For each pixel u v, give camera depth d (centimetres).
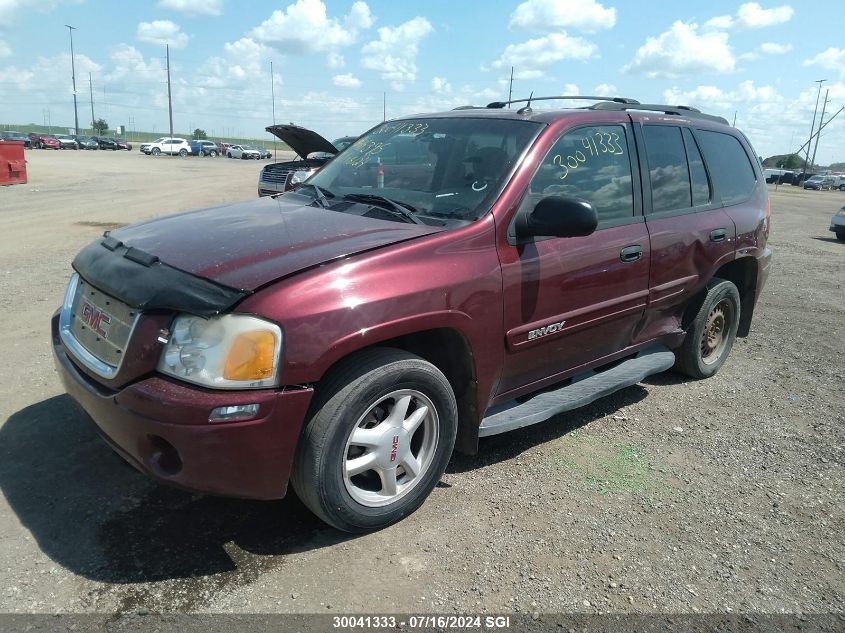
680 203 441
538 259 333
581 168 368
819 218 2359
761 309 775
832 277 1015
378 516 291
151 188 2156
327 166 431
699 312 477
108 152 5912
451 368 323
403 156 383
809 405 476
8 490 312
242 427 243
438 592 261
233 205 385
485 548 290
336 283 262
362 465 282
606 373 413
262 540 287
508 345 326
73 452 349
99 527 289
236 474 250
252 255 274
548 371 368
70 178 2547
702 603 265
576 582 272
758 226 512
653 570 283
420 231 305
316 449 262
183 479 247
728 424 438
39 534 282
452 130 382
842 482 367
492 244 315
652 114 433
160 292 255
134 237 317
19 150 2189
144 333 251
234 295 248
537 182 341
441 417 305
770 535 314
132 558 270
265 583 260
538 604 258
